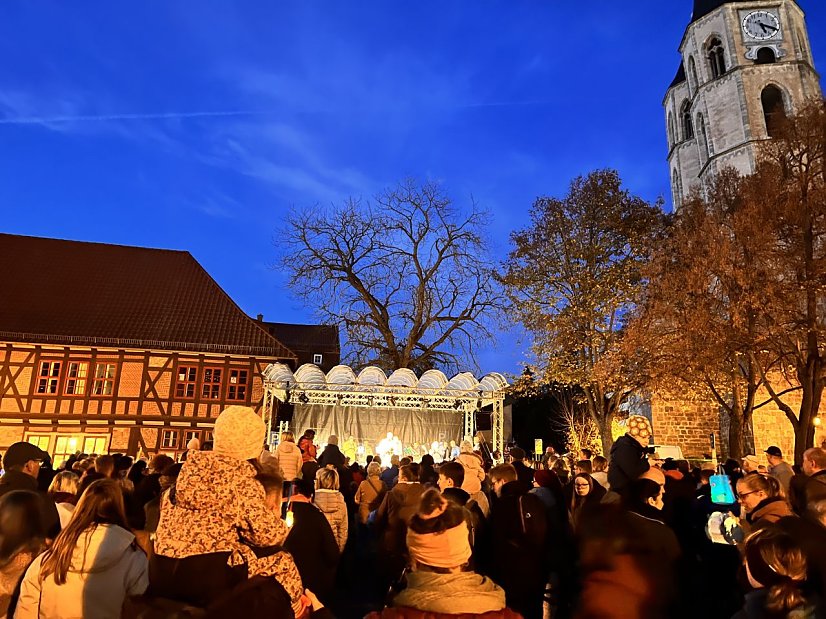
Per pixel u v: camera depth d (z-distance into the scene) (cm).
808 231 1917
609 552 306
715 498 714
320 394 2358
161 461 732
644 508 379
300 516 526
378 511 653
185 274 3189
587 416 3198
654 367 2108
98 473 525
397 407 2419
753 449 2714
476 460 733
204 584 257
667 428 3002
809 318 1881
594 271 2562
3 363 2572
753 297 1831
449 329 3072
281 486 363
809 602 262
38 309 2755
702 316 1944
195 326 2864
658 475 468
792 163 2033
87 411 2586
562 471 891
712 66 4116
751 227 1909
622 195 2616
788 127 2027
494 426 2284
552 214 2645
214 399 2709
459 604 245
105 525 323
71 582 307
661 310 2075
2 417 2509
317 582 515
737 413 2105
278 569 280
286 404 2586
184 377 2722
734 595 618
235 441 288
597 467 806
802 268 1898
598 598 301
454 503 272
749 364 2094
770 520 432
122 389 2641
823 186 1914
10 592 349
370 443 2420
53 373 2616
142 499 596
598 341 2406
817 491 396
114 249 3225
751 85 3816
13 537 353
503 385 2244
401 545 586
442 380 2295
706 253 2031
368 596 825
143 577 323
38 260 3019
